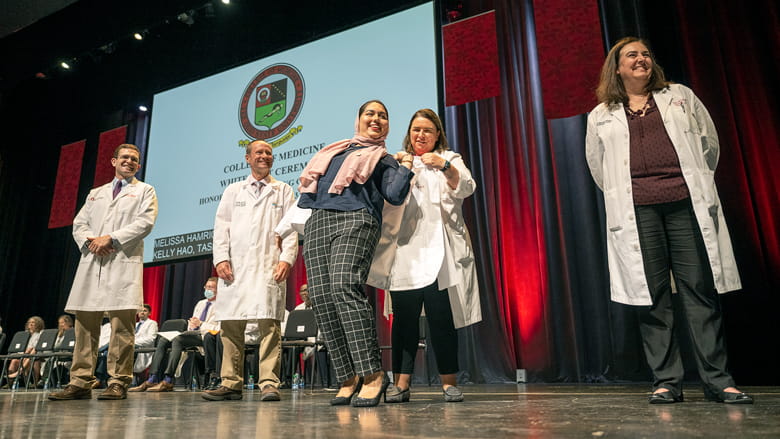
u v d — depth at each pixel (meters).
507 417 1.13
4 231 6.92
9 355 5.18
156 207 2.69
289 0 5.87
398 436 0.85
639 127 1.66
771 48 3.55
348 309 1.61
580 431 0.86
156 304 6.29
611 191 1.67
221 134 5.66
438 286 1.89
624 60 1.70
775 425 0.90
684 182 1.56
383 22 5.13
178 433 0.95
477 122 4.95
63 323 5.77
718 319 1.51
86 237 2.57
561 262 4.33
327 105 5.15
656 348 1.54
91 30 6.29
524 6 4.91
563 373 4.16
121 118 6.78
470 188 1.97
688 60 3.64
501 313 4.49
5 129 7.19
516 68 4.87
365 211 1.72
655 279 1.57
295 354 4.61
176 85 6.12
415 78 4.84
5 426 1.12
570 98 4.23
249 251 2.36
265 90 5.54
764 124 3.42
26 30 6.67
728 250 1.52
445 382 1.86
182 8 5.82
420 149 2.06
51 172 7.14
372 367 1.59
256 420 1.20
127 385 2.47
